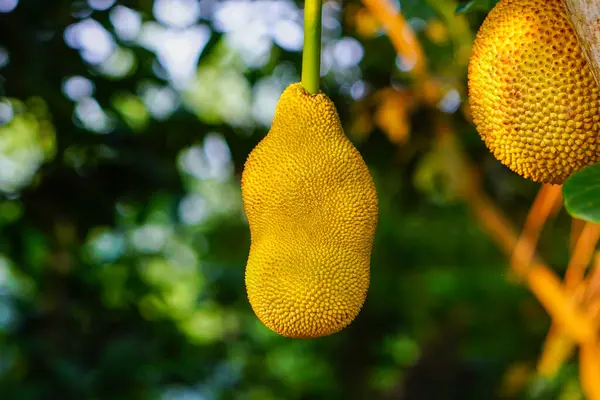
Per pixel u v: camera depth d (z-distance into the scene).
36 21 2.42
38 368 2.84
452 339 4.25
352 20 2.47
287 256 1.29
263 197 1.31
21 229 2.83
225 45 3.00
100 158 2.68
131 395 2.91
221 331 4.66
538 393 3.61
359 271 1.31
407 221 4.35
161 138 2.77
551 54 1.20
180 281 5.86
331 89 2.62
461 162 2.47
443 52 2.29
